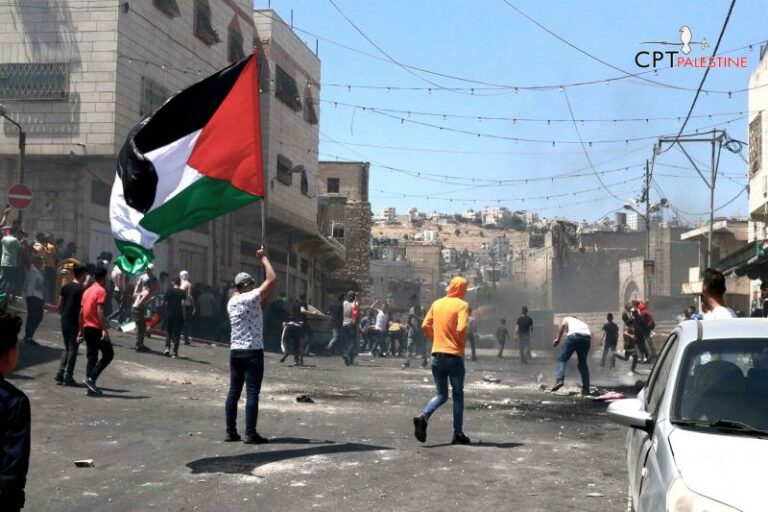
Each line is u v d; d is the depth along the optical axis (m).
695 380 5.41
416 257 116.81
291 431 11.06
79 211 29.95
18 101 29.95
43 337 19.72
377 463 8.91
